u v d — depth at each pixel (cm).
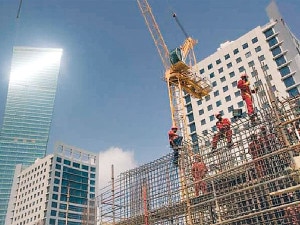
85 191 13750
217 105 8412
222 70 8688
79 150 14562
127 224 1670
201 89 4922
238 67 8388
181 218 1479
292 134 1305
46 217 11900
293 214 1190
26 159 19638
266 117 1347
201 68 9106
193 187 1502
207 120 8450
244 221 1323
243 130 1427
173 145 1755
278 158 1263
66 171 13475
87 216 2169
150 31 6919
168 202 1531
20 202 13662
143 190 1648
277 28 8144
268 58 7956
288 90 7381
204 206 1427
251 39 8444
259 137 1341
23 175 14275
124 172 1812
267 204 1285
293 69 7500
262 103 1669
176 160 1581
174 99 4925
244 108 7856
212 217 1381
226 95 8344
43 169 13350
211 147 1545
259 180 1270
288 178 1177
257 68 8012
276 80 7619
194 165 1519
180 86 4625
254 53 8250
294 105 1371
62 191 12888
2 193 17875
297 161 1139
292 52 7681
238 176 1405
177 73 4612
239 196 1284
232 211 1366
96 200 2119
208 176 1444
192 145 1636
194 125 8769
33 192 13200
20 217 13225
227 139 1498
